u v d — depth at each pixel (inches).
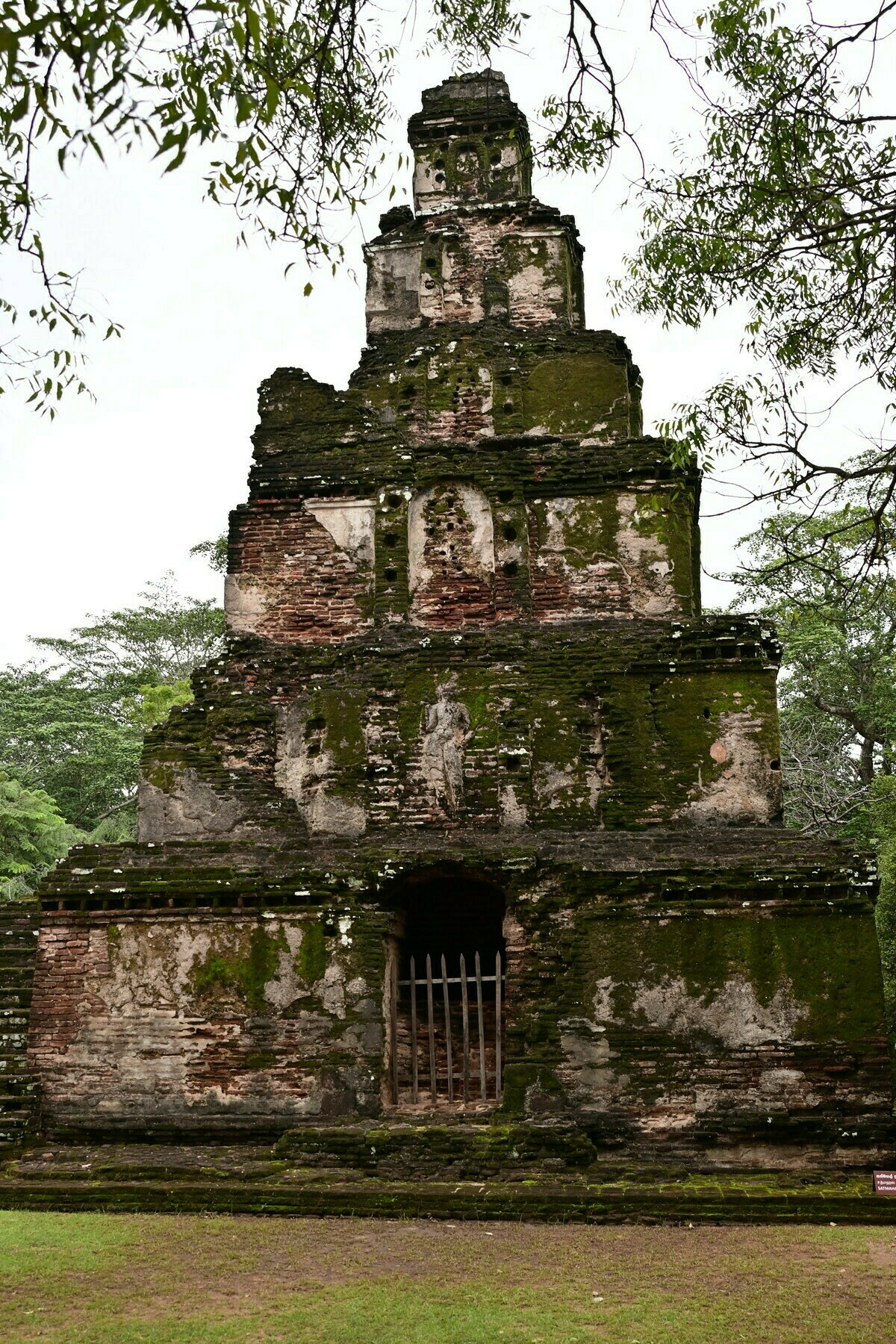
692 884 519.8
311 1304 335.9
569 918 534.9
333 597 647.8
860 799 1116.5
